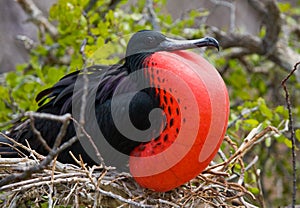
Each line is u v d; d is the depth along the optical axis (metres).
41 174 7.28
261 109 9.48
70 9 10.40
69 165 7.54
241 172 8.20
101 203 7.74
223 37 11.88
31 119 6.05
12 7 15.35
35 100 8.99
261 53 12.02
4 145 8.51
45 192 7.32
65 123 5.89
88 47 9.56
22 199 7.53
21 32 15.46
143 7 11.50
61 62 11.73
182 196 7.88
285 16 13.12
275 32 11.81
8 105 10.06
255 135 8.72
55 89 8.48
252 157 11.07
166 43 7.91
